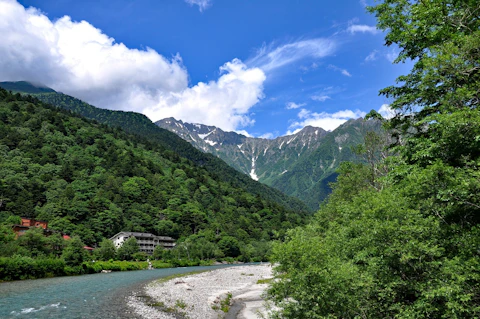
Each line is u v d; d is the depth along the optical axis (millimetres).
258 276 64438
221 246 127562
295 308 13414
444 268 11383
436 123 13352
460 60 13766
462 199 11266
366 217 14469
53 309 25438
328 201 48781
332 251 18516
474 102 14133
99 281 47656
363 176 41000
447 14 16344
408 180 14625
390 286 12344
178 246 116812
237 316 27688
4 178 118562
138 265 85062
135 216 134375
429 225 12547
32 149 154250
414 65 18250
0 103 191250
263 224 178875
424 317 11773
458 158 12953
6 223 82250
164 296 34500
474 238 11414
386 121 21812
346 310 12883
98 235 109812
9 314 23203
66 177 141375
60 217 106688
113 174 163500
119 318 23281
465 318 10898
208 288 44812
